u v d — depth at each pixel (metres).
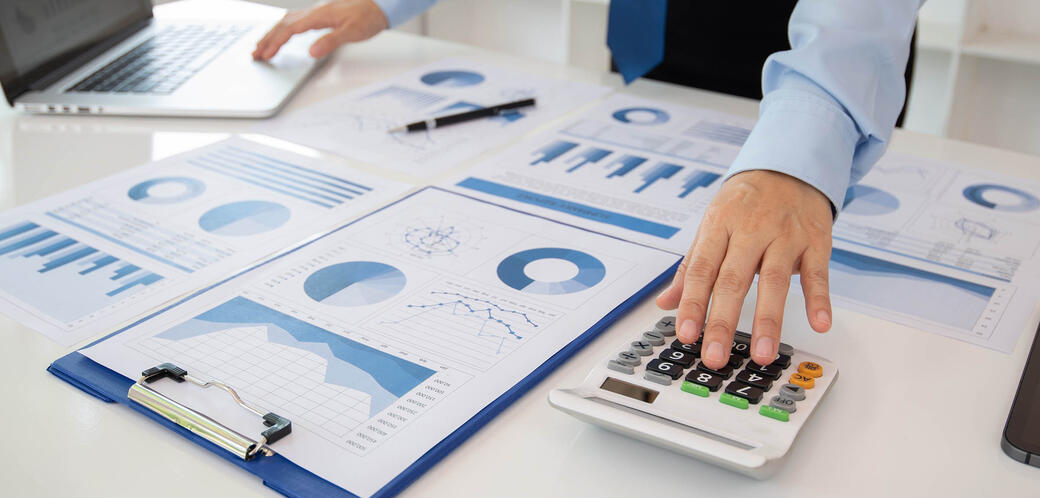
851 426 0.47
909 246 0.68
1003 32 2.16
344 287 0.59
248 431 0.45
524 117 0.96
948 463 0.44
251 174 0.80
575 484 0.43
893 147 0.88
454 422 0.46
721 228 0.55
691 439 0.42
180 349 0.52
